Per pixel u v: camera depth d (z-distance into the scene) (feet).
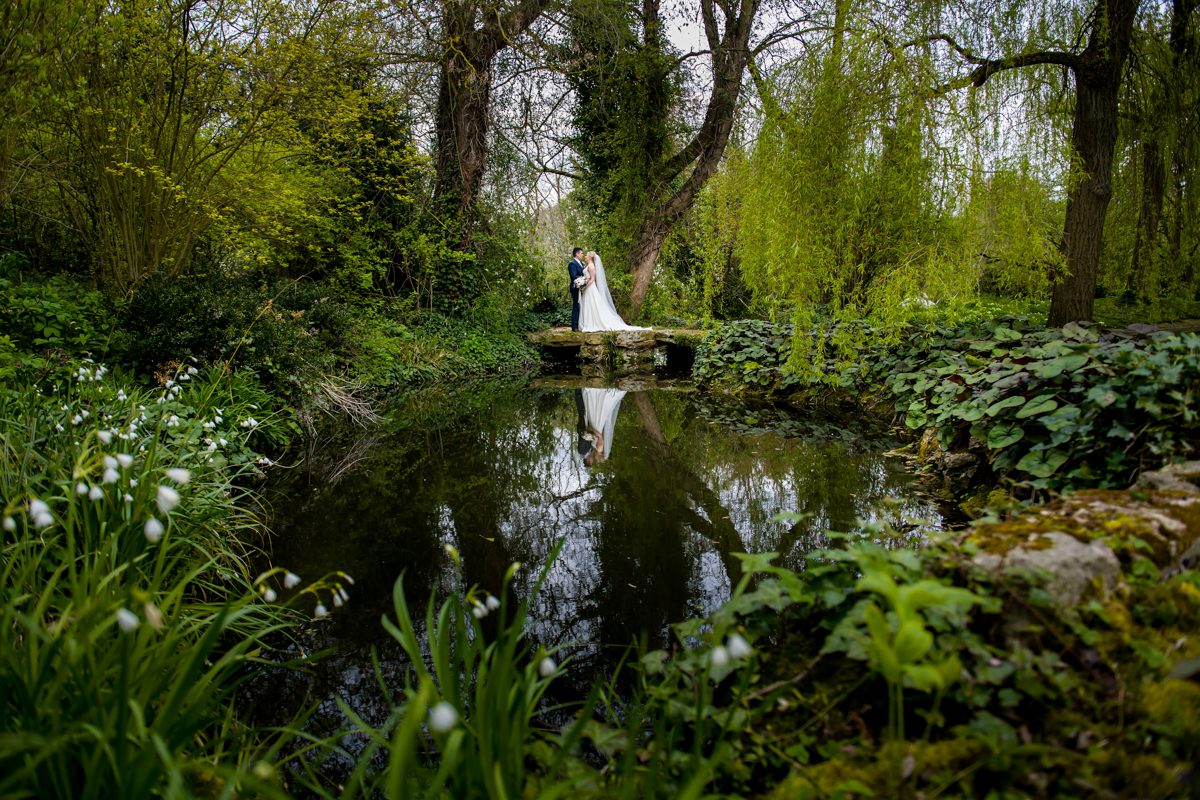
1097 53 14.97
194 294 17.52
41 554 6.01
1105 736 3.60
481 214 37.42
